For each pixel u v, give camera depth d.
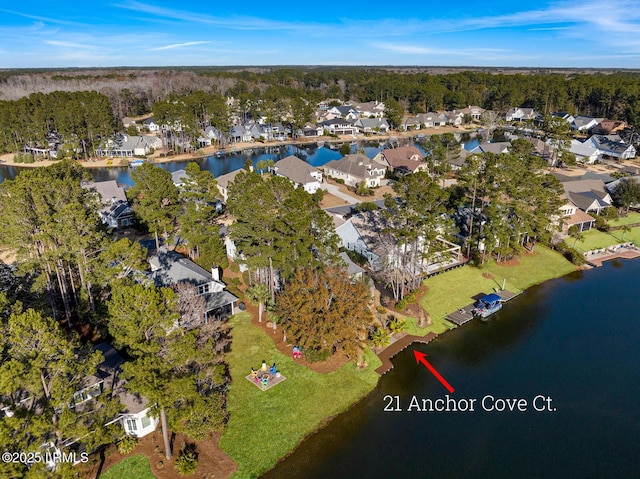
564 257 62.53
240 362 38.88
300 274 39.03
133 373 26.33
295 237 41.84
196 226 53.28
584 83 188.62
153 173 55.31
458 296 52.12
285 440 31.73
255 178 49.16
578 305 51.34
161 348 27.77
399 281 52.00
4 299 28.09
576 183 81.94
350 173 97.50
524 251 62.91
